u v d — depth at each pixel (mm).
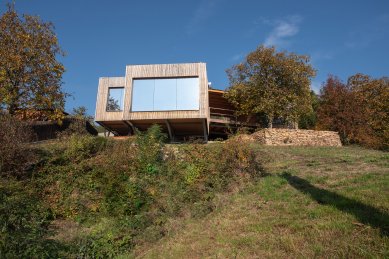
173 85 23047
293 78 25359
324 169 12070
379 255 5430
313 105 30844
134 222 8984
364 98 27812
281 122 27828
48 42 18641
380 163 12336
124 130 26766
